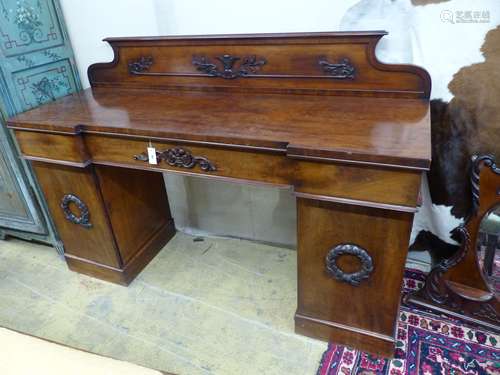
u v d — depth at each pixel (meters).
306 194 1.05
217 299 1.61
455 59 1.23
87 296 1.66
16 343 0.79
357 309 1.25
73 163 1.36
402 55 1.30
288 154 0.99
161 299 1.63
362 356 1.30
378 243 1.09
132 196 1.69
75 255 1.76
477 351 1.29
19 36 1.49
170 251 1.93
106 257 1.67
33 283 1.75
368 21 1.29
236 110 1.28
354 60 1.26
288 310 1.54
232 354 1.36
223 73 1.45
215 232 2.03
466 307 1.38
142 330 1.48
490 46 1.18
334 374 1.25
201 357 1.36
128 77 1.62
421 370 1.24
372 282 1.17
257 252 1.89
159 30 1.58
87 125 1.25
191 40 1.42
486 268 1.44
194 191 1.92
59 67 1.68
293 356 1.33
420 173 0.90
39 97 1.60
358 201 1.00
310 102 1.31
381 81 1.26
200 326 1.48
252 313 1.53
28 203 1.76
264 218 1.86
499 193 1.22
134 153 1.26
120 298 1.64
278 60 1.35
